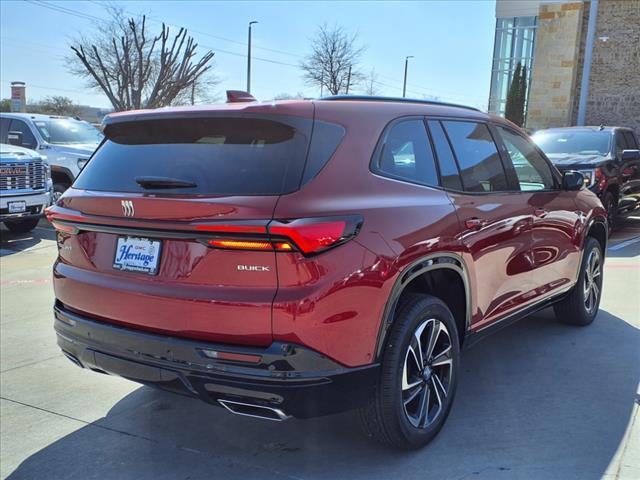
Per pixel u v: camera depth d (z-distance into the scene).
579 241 4.77
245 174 2.68
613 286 6.55
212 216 2.55
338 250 2.57
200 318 2.61
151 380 2.80
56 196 11.97
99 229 2.98
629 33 21.47
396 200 2.92
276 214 2.48
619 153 10.48
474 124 3.82
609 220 10.02
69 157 11.87
